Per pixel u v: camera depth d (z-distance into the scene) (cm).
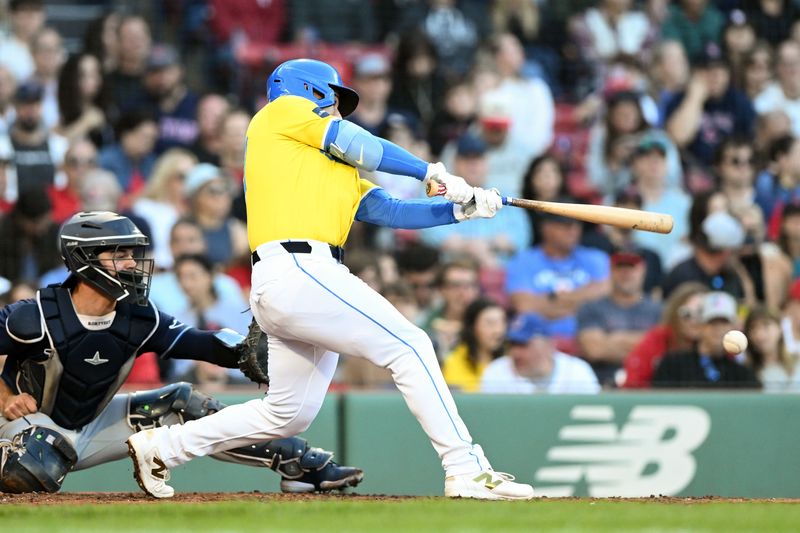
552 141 3288
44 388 1636
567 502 1466
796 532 1131
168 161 2947
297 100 1479
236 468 2278
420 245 2856
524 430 2408
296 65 1550
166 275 2719
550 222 2939
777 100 3359
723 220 2927
